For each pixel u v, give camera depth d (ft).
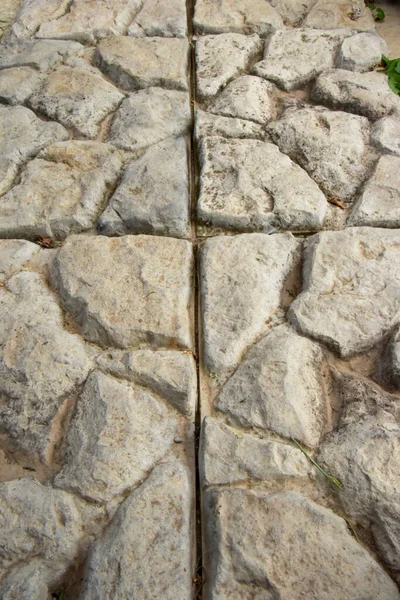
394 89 3.64
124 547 1.96
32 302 2.67
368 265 2.69
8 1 4.71
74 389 2.41
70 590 1.98
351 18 4.21
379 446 2.12
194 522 2.10
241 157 3.24
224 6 4.34
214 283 2.69
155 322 2.55
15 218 3.03
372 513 2.01
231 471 2.11
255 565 1.90
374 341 2.50
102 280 2.70
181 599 1.87
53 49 4.06
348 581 1.87
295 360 2.39
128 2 4.39
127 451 2.19
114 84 3.90
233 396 2.33
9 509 2.08
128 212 3.01
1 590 1.92
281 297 2.71
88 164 3.30
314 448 2.17
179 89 3.79
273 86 3.80
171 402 2.36
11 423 2.33
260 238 2.86
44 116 3.67
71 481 2.13
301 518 1.99
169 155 3.30
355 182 3.16
